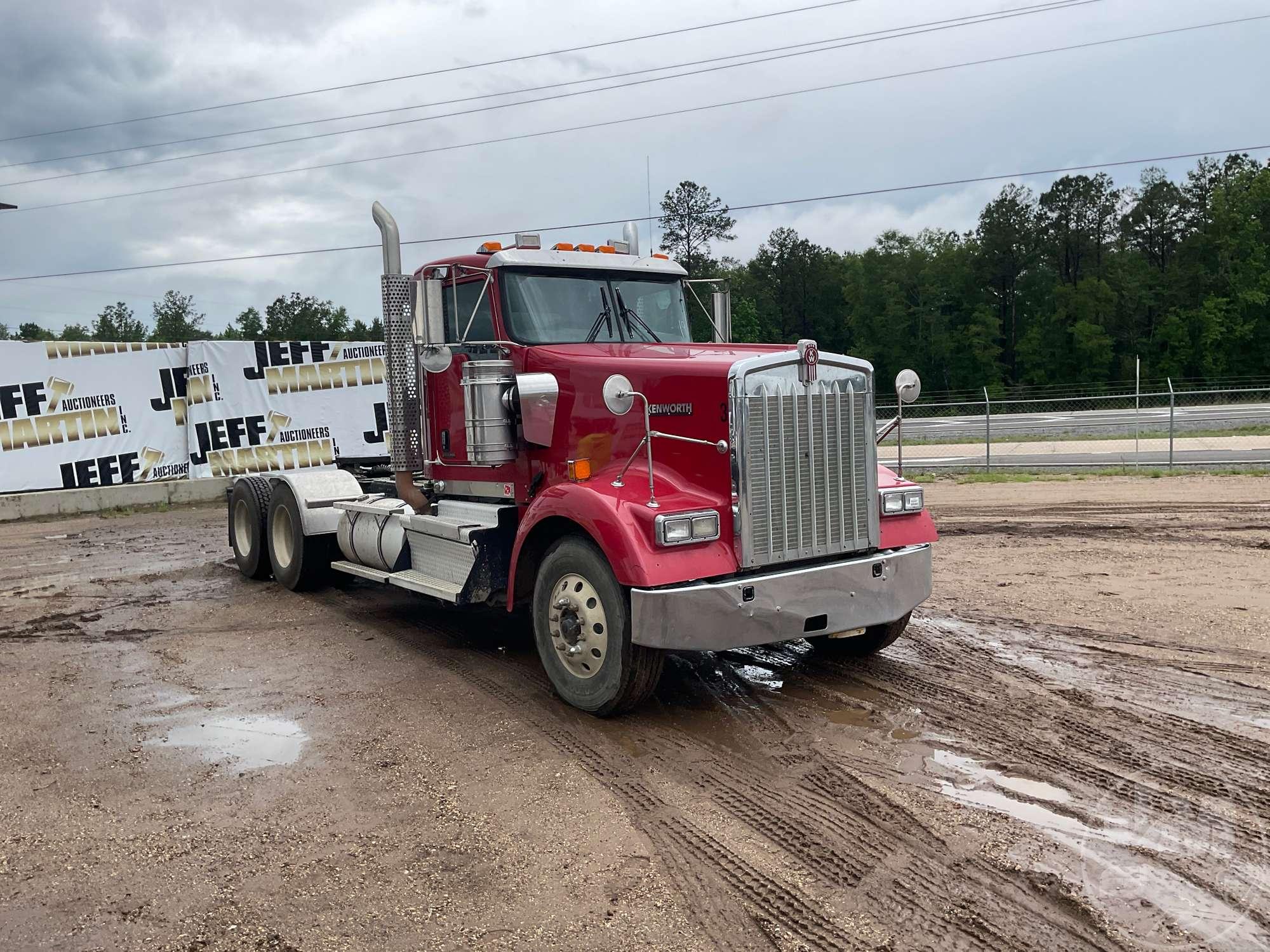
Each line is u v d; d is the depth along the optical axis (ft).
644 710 17.69
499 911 10.85
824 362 17.33
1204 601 24.17
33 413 51.39
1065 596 25.35
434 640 23.30
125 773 15.21
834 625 17.20
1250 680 18.20
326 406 59.06
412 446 22.90
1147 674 18.71
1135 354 232.32
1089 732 15.80
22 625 25.81
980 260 253.44
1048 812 12.92
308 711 18.15
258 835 12.92
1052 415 116.16
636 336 21.57
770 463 16.53
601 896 11.12
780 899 10.92
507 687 19.31
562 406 18.90
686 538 15.71
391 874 11.77
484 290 20.59
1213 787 13.58
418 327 20.34
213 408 55.93
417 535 22.45
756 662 20.52
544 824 13.07
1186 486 47.75
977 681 18.62
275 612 26.78
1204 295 229.04
